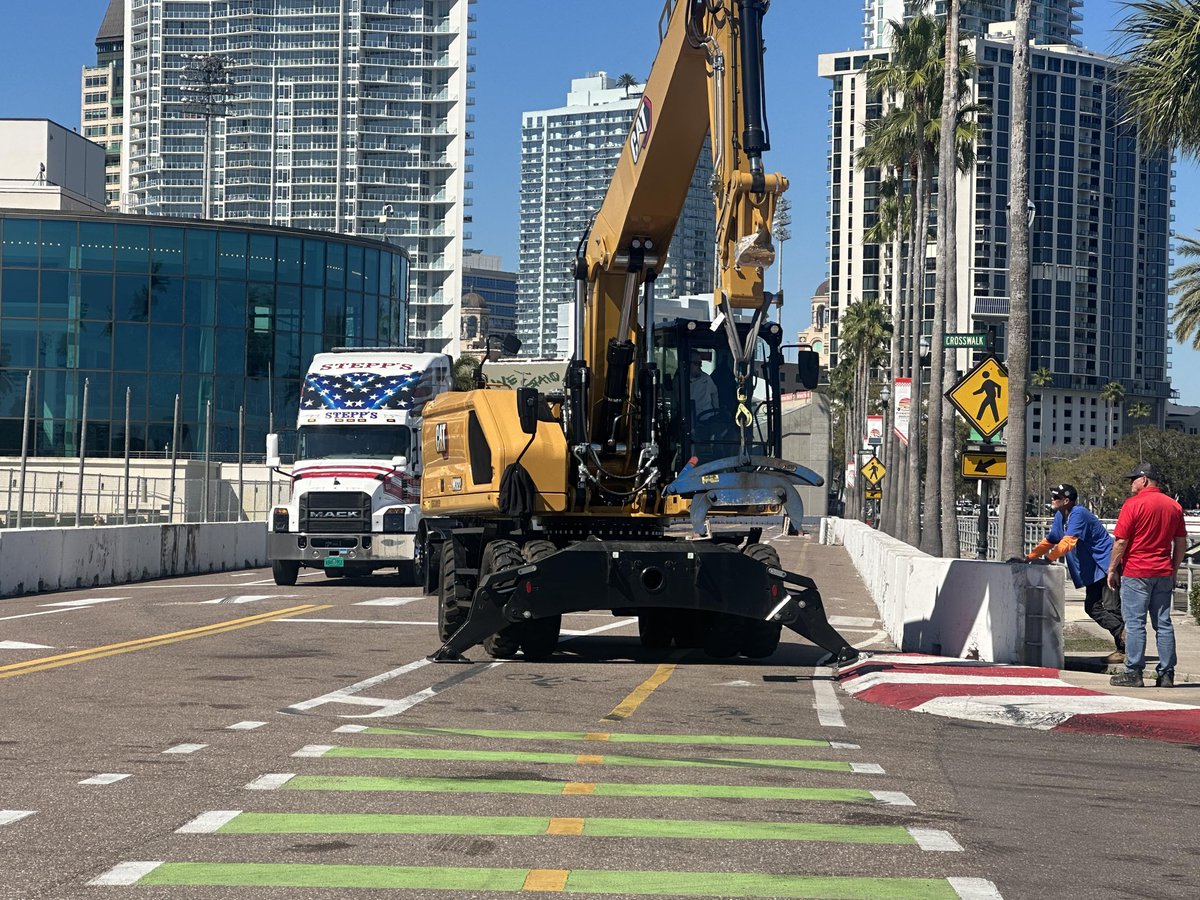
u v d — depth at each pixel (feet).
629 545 49.96
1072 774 30.86
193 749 31.60
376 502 99.91
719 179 43.09
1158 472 45.60
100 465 188.44
